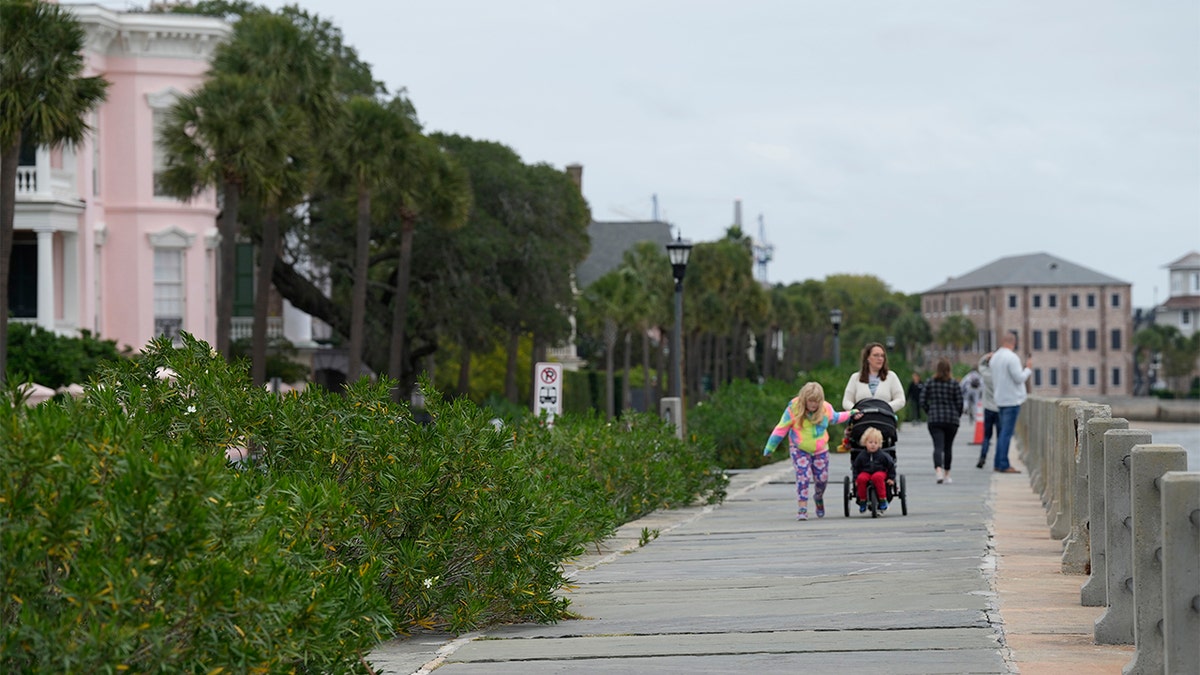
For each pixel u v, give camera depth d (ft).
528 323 382.01
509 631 57.21
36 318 271.90
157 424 52.37
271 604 34.09
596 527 88.22
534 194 379.55
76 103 193.16
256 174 226.58
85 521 32.78
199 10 353.31
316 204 345.31
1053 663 45.75
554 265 377.50
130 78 291.99
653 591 69.26
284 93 244.83
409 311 359.87
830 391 233.55
